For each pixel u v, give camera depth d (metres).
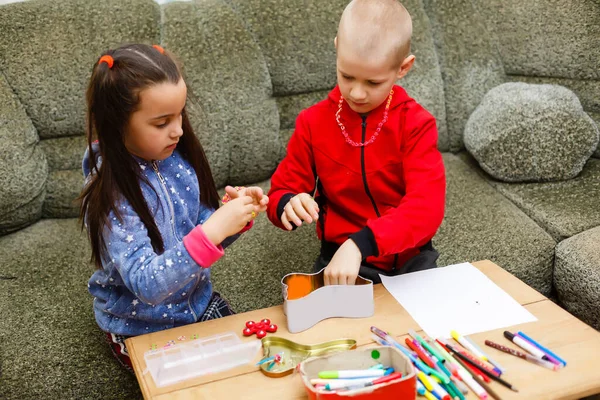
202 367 0.95
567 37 1.95
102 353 1.26
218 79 1.80
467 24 2.05
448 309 1.07
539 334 0.99
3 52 1.69
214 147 1.79
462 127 2.04
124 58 1.00
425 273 1.18
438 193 1.22
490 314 1.05
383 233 1.14
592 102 1.94
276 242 1.66
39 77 1.70
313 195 1.44
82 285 1.49
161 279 0.99
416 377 0.85
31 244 1.65
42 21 1.72
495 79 2.07
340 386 0.83
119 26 1.76
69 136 1.77
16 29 1.71
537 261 1.58
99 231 1.06
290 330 1.02
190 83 1.76
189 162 1.21
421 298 1.11
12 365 1.23
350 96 1.16
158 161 1.16
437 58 2.02
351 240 1.15
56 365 1.23
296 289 1.11
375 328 1.01
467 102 2.03
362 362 0.90
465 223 1.69
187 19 1.83
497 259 1.56
